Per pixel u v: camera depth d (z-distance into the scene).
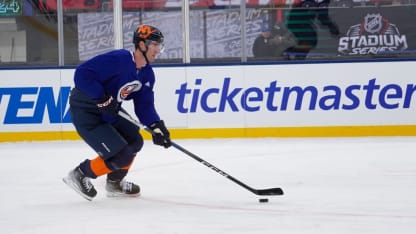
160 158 17.64
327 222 10.01
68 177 11.77
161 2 22.42
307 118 21.69
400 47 22.28
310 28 22.25
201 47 22.34
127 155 11.45
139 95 11.48
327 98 21.62
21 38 22.52
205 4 22.19
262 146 19.69
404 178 14.02
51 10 22.41
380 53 22.34
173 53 22.55
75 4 22.41
